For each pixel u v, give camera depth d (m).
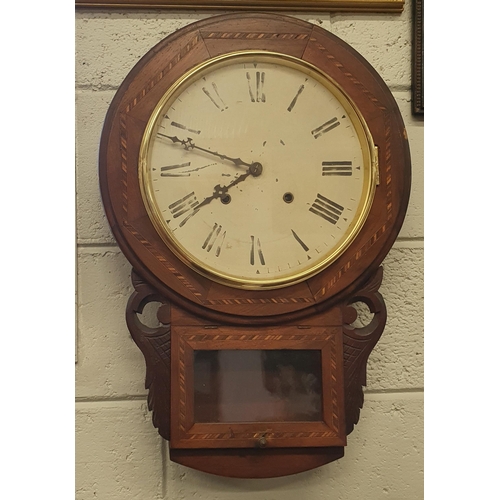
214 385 0.96
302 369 0.97
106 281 1.07
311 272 0.96
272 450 0.96
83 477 1.04
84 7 1.08
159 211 0.96
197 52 0.98
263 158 0.99
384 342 1.10
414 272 1.11
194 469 1.01
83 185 1.07
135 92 0.97
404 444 1.08
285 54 0.99
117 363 1.06
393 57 1.12
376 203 0.99
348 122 1.00
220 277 0.95
